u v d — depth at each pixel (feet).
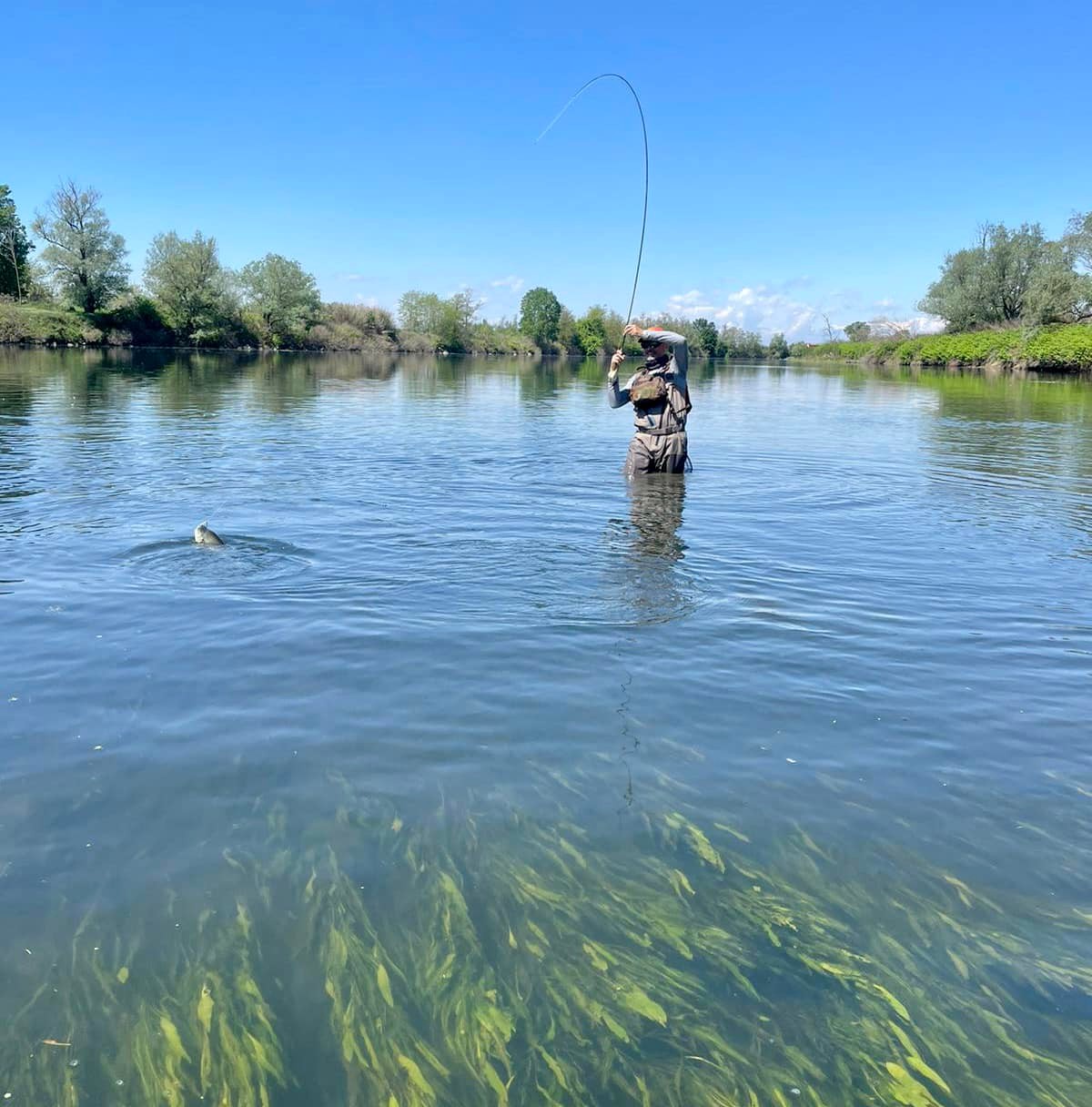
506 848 10.15
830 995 8.10
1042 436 60.08
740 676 15.56
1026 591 21.53
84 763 11.97
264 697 14.21
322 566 22.50
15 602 19.02
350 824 10.57
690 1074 7.25
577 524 28.30
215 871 9.61
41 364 122.01
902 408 87.56
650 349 38.93
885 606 20.06
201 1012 7.75
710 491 35.65
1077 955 8.64
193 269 223.51
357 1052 7.41
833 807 11.23
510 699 14.30
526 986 8.12
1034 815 11.18
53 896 9.17
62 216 205.87
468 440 52.34
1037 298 178.50
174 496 31.55
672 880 9.64
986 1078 7.28
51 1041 7.42
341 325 280.31
